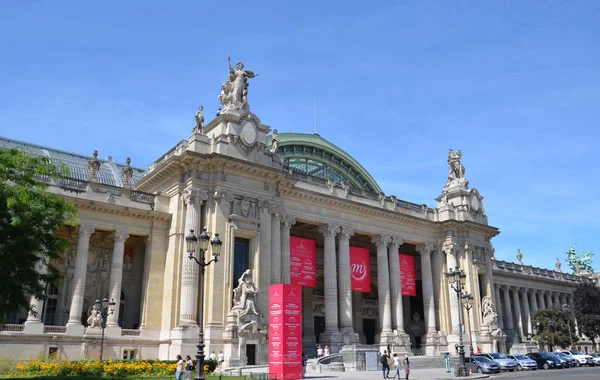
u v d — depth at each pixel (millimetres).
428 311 78000
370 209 73062
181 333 49531
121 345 50719
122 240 54188
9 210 30703
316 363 52031
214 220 53875
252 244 56250
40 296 32156
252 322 51469
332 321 65812
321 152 93938
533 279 113688
